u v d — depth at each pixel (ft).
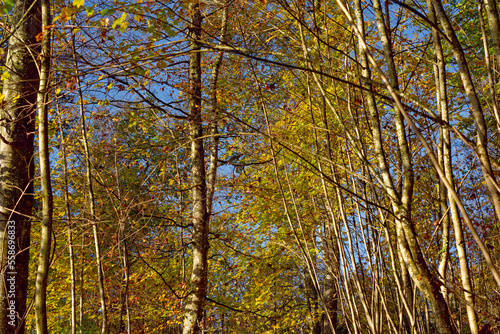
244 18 13.69
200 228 22.31
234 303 27.25
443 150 7.50
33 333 30.32
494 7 6.08
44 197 8.24
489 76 6.51
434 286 6.26
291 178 23.77
